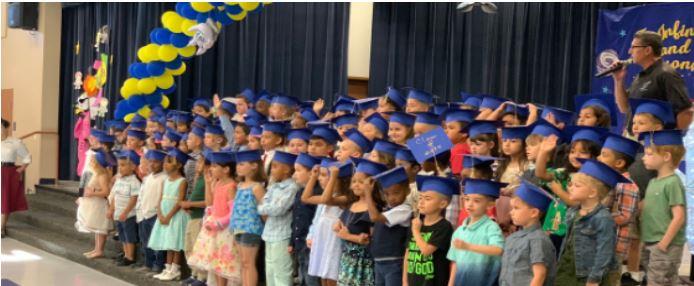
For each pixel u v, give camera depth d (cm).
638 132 389
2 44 1297
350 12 1074
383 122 520
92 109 1127
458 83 1027
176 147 659
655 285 359
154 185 647
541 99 948
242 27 1043
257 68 1054
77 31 1186
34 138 1198
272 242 495
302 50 1057
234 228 520
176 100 1043
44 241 842
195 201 602
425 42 1044
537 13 948
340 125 569
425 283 380
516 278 336
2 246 865
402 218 406
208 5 751
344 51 1048
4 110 1285
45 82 1192
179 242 614
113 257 741
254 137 598
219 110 707
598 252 330
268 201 497
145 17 1057
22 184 955
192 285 587
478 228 367
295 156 504
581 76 898
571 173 391
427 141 427
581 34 902
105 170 735
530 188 340
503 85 986
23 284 659
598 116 418
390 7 1049
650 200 365
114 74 1100
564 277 347
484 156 405
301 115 616
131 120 830
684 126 411
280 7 1047
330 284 460
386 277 407
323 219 456
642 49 417
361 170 420
